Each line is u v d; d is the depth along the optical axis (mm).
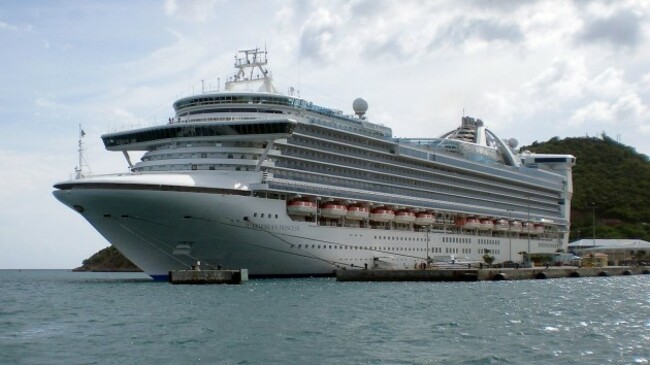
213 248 74125
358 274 81938
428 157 104625
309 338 35406
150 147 81375
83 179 69312
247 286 69500
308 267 82500
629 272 125625
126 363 29359
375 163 94375
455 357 30891
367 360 30109
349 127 90000
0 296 66188
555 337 36750
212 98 81438
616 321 44125
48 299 60281
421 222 100062
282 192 76875
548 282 90250
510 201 128125
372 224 93125
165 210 69062
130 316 44719
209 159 75938
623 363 29781
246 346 33094
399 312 47219
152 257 75000
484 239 117750
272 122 74250
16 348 32812
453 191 111625
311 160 83375
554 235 144750
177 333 37000
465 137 138875
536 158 149250
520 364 29469
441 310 48844
